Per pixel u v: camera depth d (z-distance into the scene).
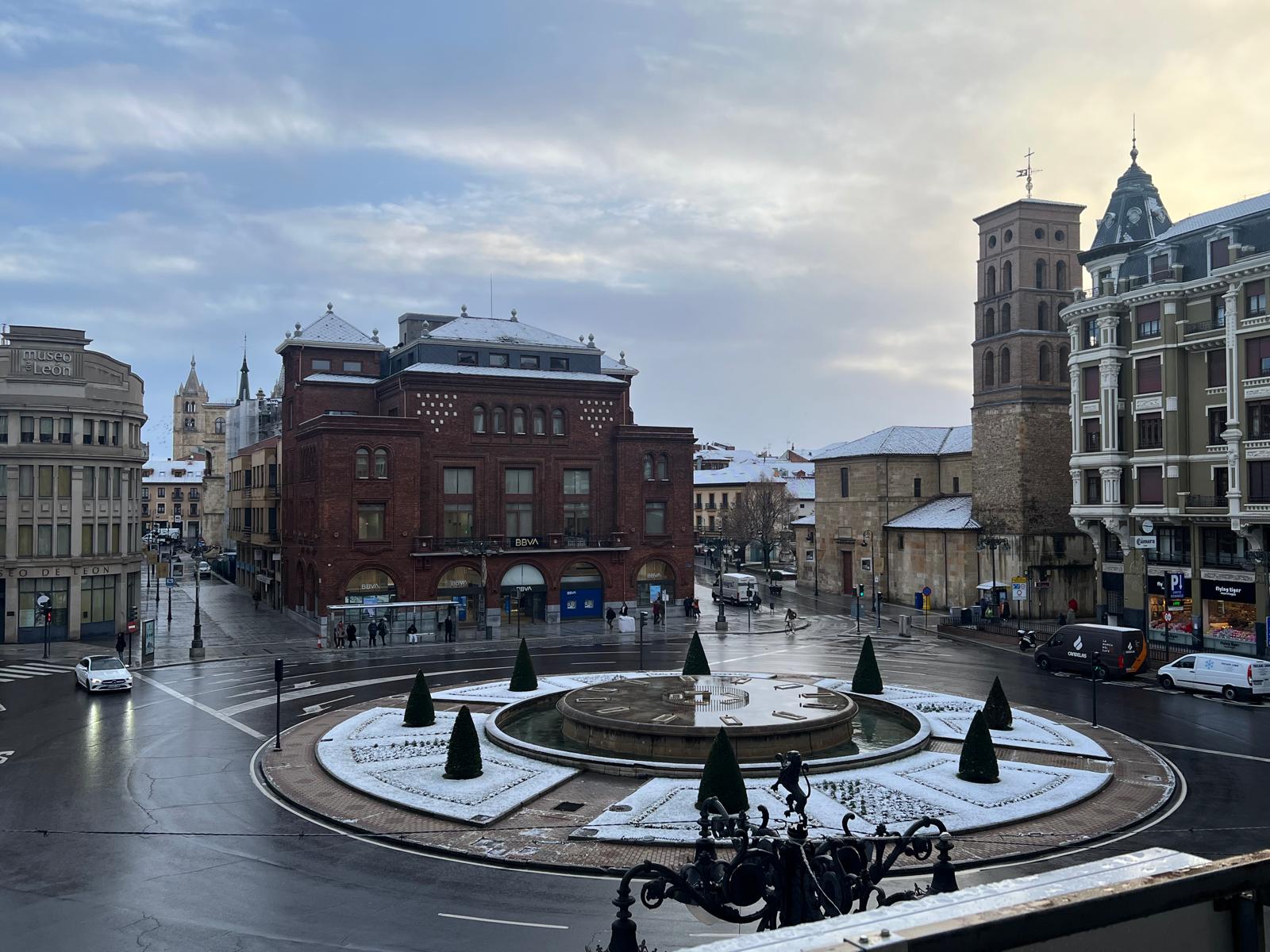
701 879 10.52
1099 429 58.88
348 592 63.06
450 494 67.75
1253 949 5.35
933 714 36.59
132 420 63.56
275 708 39.19
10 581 57.84
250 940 17.03
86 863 21.14
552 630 65.69
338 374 75.81
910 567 80.56
